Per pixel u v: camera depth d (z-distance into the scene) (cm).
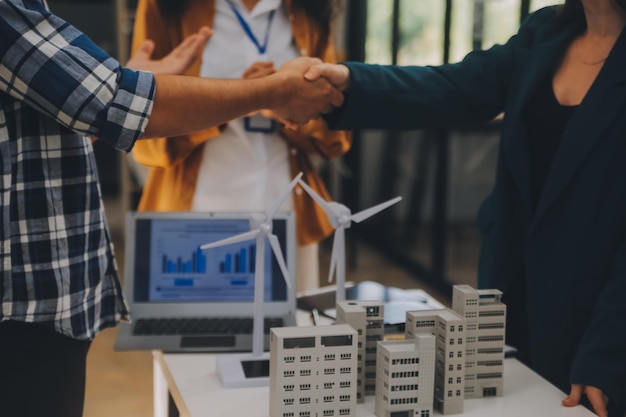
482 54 188
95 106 125
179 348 169
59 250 130
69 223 132
